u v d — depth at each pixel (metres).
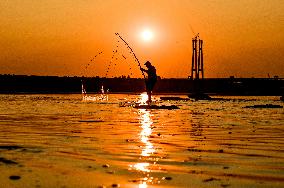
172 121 42.88
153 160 20.16
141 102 93.81
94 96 146.62
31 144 24.83
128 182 16.12
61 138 27.83
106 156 21.05
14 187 15.41
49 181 16.19
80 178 16.62
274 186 15.69
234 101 103.81
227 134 30.92
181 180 16.42
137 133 31.38
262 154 21.97
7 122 40.66
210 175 17.25
